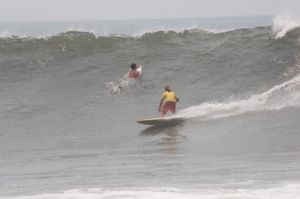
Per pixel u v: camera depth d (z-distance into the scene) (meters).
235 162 45.25
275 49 88.75
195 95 75.62
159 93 78.56
